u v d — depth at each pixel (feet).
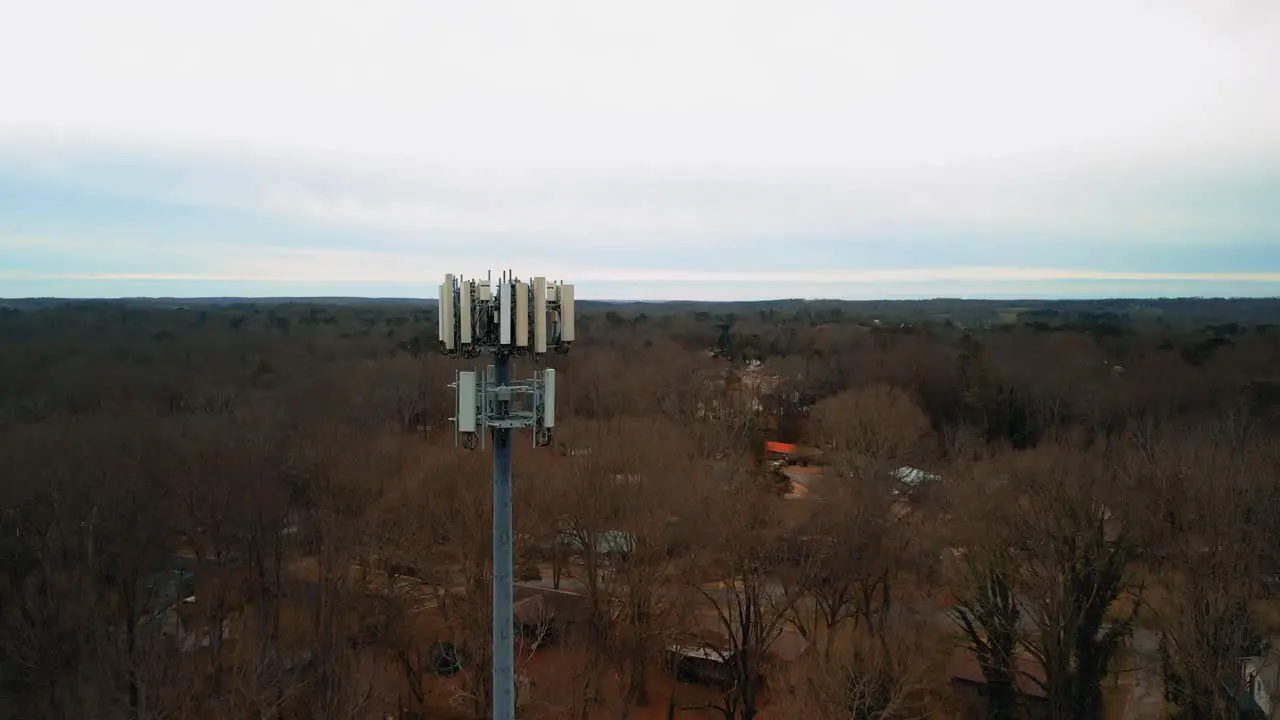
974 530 130.31
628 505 128.36
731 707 115.85
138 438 167.84
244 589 135.85
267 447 170.30
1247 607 101.14
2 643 107.65
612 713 117.19
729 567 125.18
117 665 93.76
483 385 49.73
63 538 128.47
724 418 250.37
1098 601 108.47
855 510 134.62
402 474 153.58
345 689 94.48
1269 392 242.78
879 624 114.21
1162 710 110.52
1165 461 153.48
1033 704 112.37
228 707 90.07
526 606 134.10
